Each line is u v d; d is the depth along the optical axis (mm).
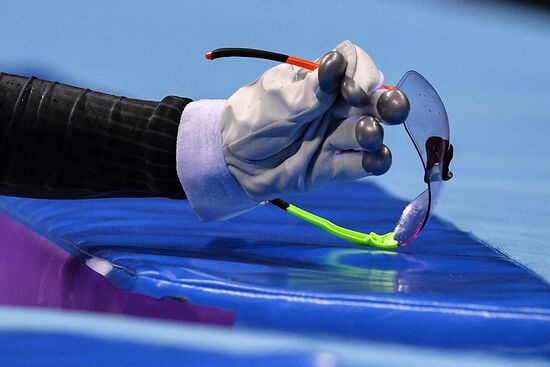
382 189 10289
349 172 6125
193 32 20562
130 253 6672
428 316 5672
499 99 18969
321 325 5703
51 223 7801
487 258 7312
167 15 21438
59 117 6633
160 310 5934
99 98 6750
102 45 18484
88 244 7086
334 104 5988
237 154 6363
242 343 4566
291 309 5758
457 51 23531
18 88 6703
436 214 9211
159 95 16219
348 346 4754
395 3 27375
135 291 6059
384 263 6895
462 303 5785
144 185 6766
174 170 6594
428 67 21531
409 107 5742
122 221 7859
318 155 6203
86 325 4727
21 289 7258
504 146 14422
